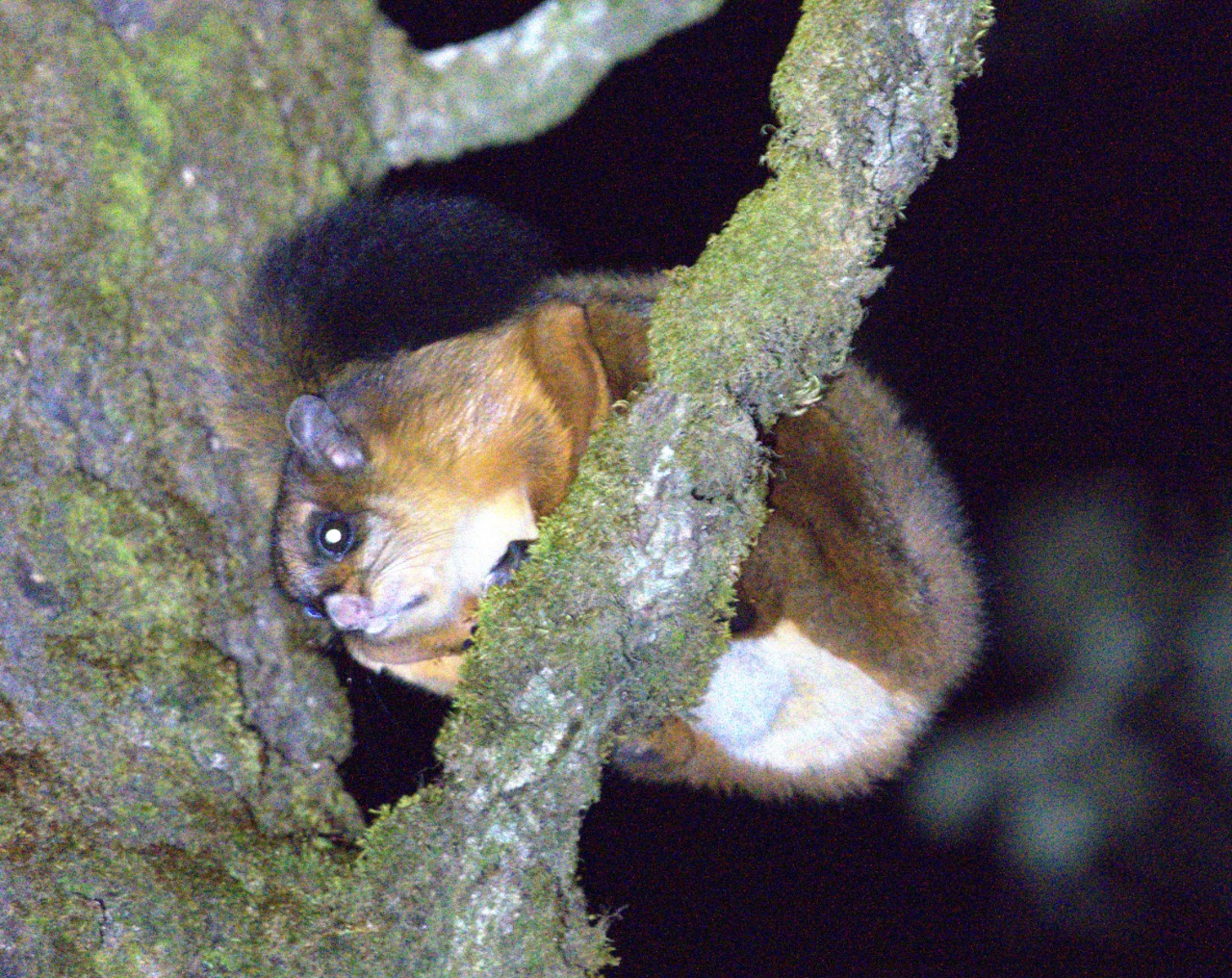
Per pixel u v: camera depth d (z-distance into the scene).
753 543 6.89
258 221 8.94
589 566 6.33
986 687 13.33
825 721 9.95
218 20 8.98
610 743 6.62
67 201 8.12
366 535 9.45
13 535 7.36
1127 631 13.09
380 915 6.33
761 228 6.23
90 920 6.40
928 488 9.86
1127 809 12.69
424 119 10.73
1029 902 13.40
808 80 6.10
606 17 11.04
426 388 9.55
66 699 7.05
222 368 8.63
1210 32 16.56
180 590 7.71
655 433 6.29
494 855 6.27
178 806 6.92
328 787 7.68
